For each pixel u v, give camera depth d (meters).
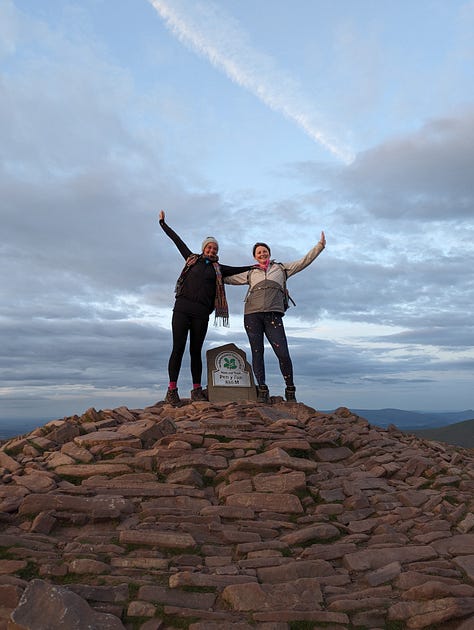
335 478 3.49
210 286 4.77
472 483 3.51
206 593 2.25
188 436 3.75
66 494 3.07
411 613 2.16
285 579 2.42
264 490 3.22
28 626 1.90
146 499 3.09
